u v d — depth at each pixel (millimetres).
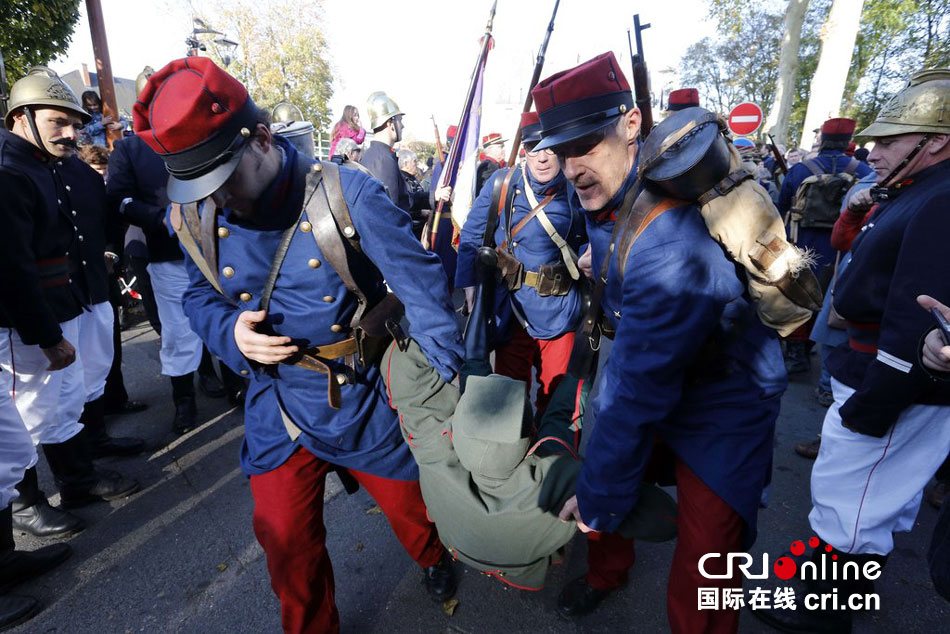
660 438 1535
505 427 1295
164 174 3104
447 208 4637
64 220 2418
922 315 1284
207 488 2779
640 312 1206
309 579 1557
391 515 1700
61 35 8633
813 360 4652
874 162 1584
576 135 1273
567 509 1294
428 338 1420
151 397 3893
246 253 1366
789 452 3090
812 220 4129
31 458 2086
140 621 1960
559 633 1874
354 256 1401
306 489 1521
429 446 1441
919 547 2297
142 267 3621
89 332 2801
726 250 1188
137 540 2385
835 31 11781
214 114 1106
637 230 1238
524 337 2908
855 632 1863
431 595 2016
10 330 2168
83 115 2248
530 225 2502
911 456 1556
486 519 1301
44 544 2348
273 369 1472
